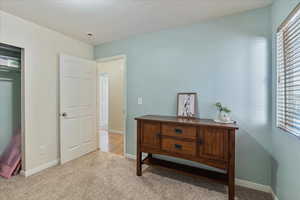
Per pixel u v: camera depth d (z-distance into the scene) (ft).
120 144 12.17
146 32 8.58
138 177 7.24
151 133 7.03
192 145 6.18
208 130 5.89
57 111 8.50
